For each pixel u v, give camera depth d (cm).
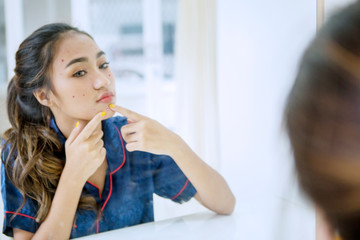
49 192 60
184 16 134
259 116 78
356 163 18
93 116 59
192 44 125
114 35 202
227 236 55
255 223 60
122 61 194
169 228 61
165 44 200
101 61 60
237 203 71
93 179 64
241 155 85
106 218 63
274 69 71
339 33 18
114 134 68
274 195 67
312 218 34
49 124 62
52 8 159
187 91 127
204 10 118
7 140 62
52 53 56
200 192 67
